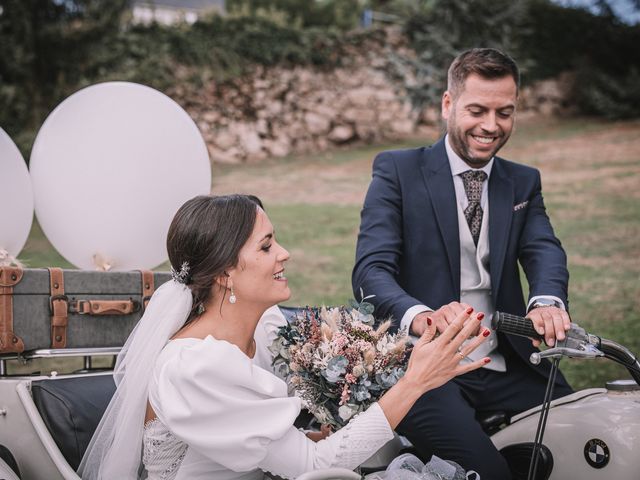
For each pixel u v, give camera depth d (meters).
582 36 14.66
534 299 2.11
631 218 8.45
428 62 11.91
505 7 11.77
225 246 1.68
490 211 2.32
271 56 12.73
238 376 1.59
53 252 7.32
